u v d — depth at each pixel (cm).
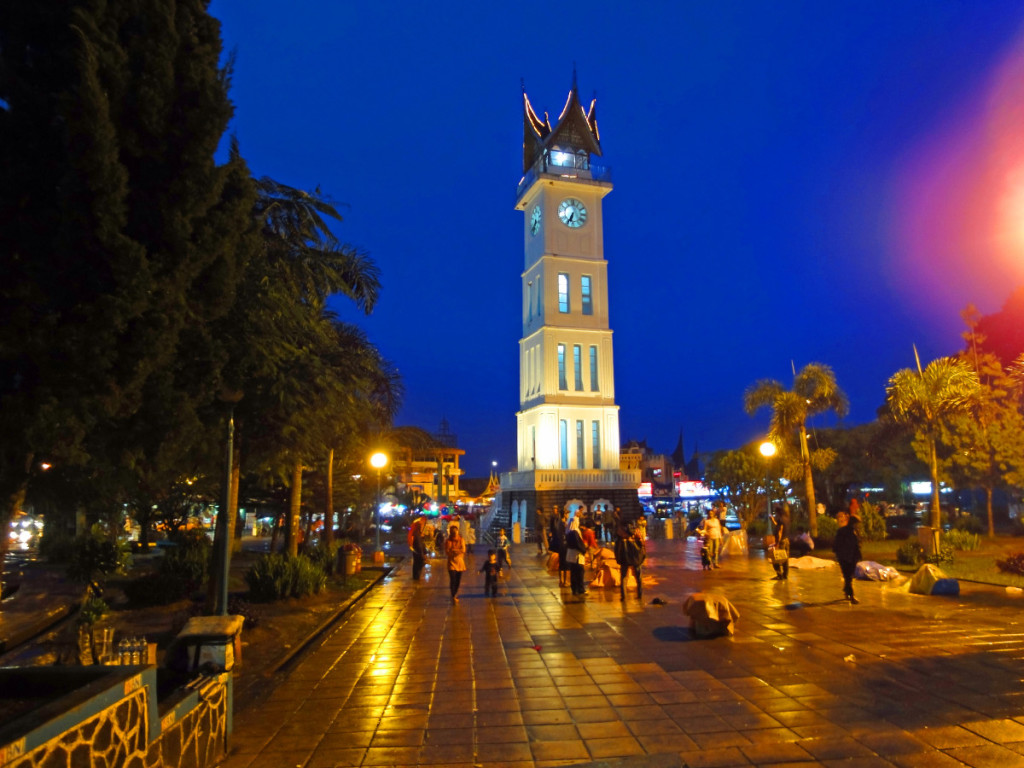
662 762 558
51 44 613
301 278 1538
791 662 870
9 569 2255
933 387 1917
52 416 571
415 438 3303
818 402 2909
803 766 545
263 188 1498
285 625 1197
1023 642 959
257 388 1032
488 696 770
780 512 1759
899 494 4484
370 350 2212
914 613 1198
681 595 1538
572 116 5478
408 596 1684
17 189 591
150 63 637
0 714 425
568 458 4991
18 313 581
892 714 661
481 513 6306
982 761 545
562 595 1608
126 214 641
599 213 5406
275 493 2892
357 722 689
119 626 1209
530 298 5566
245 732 664
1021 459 2342
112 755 414
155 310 631
